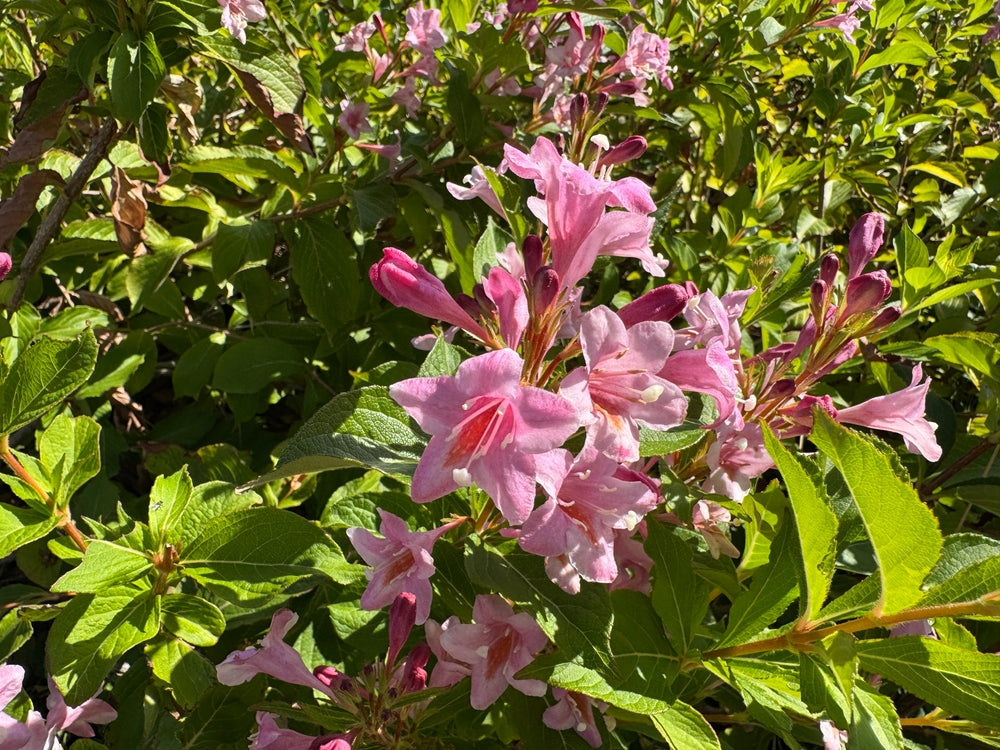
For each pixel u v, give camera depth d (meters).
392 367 0.19
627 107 0.36
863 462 0.13
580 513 0.16
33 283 0.34
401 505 0.21
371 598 0.17
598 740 0.18
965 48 0.53
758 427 0.19
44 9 0.26
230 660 0.18
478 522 0.19
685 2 0.41
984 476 0.25
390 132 0.38
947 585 0.14
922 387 0.19
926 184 0.47
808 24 0.41
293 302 0.42
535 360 0.16
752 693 0.17
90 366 0.18
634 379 0.15
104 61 0.26
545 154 0.16
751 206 0.40
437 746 0.19
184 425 0.36
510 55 0.34
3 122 0.33
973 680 0.14
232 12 0.28
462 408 0.14
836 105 0.41
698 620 0.18
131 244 0.29
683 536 0.20
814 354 0.19
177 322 0.36
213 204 0.34
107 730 0.24
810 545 0.15
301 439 0.16
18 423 0.18
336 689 0.18
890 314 0.18
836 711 0.15
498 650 0.18
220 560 0.19
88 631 0.18
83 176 0.28
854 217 0.50
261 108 0.28
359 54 0.38
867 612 0.16
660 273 0.18
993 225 0.42
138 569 0.19
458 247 0.30
